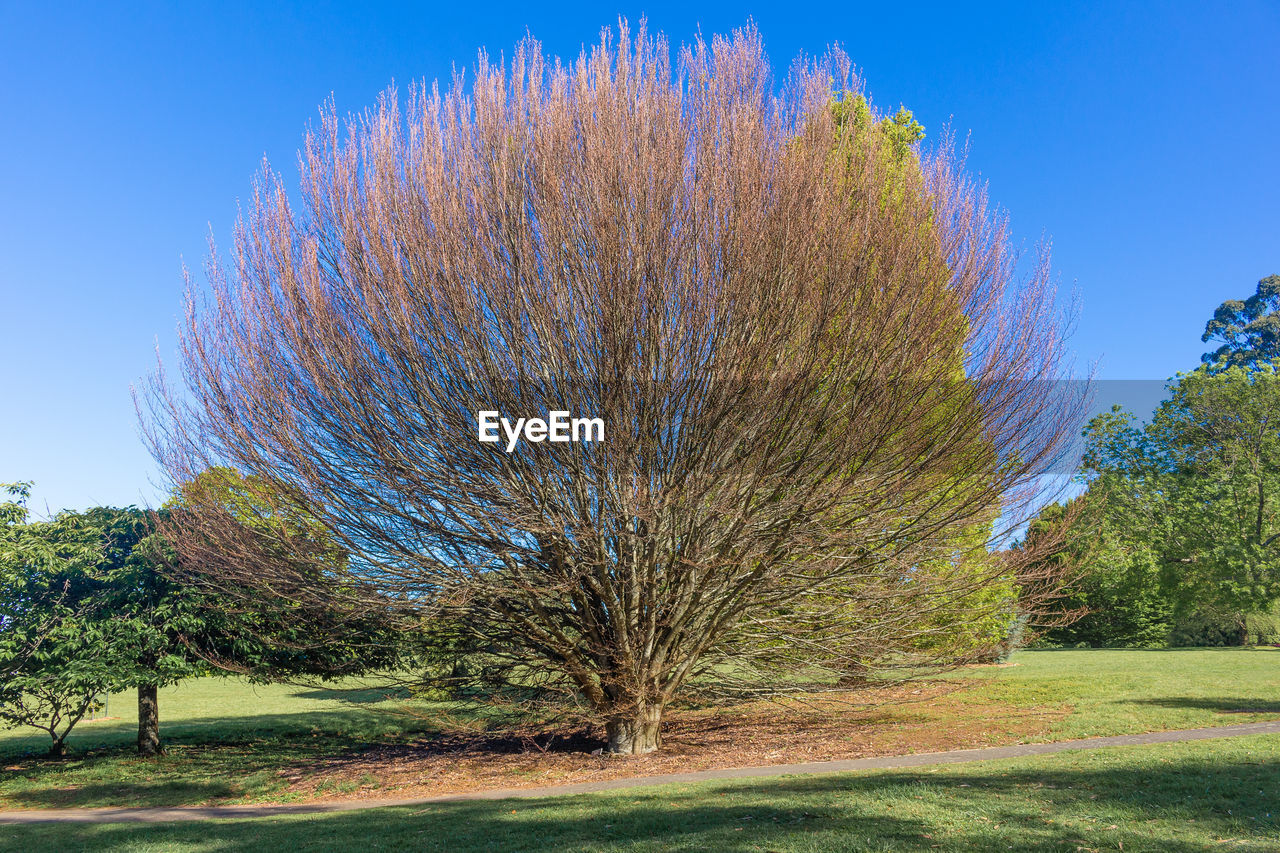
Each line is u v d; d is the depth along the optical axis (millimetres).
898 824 6914
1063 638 34812
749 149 11781
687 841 6906
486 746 15914
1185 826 6297
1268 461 31391
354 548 13062
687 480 11820
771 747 13336
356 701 26000
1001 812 7082
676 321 11656
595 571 13055
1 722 22484
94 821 11023
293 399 12836
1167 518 31625
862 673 15445
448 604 12945
